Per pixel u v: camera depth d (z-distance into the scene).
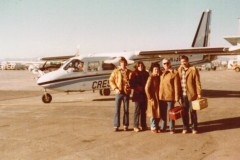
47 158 5.36
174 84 6.98
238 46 14.26
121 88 7.35
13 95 17.42
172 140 6.53
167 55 16.56
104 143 6.34
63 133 7.34
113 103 13.23
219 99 14.05
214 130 7.44
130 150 5.80
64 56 21.23
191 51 15.90
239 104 12.20
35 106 12.55
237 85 22.45
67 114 10.27
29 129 7.85
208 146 6.00
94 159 5.27
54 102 13.98
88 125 8.30
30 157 5.44
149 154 5.53
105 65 14.42
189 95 6.98
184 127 7.13
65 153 5.65
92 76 14.00
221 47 14.94
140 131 7.46
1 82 28.91
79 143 6.37
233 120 8.69
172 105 7.04
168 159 5.21
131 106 12.14
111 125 8.29
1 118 9.59
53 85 13.20
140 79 7.35
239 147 5.88
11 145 6.27
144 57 16.48
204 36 23.88
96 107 11.99
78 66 13.65
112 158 5.31
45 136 7.04
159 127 7.51
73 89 13.63
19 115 10.17
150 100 7.09
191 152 5.61
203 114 9.84
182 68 7.09
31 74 48.34
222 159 5.14
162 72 7.54
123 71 7.39
